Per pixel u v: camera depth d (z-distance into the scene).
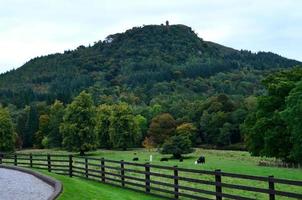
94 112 104.25
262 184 31.66
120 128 120.06
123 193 23.42
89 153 104.75
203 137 136.25
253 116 71.44
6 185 24.73
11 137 113.75
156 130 133.62
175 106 158.12
